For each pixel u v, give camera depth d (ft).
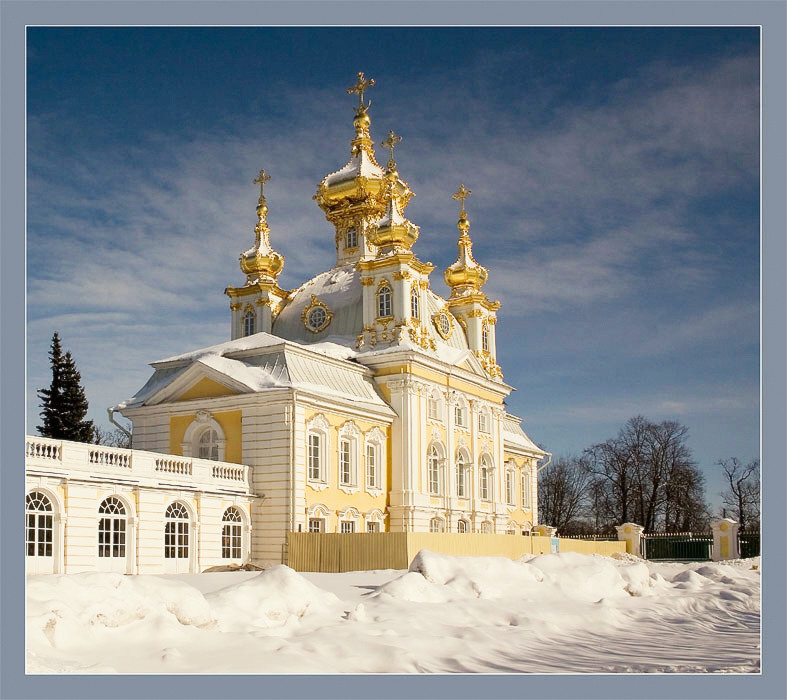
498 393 207.21
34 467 103.76
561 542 162.61
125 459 117.08
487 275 216.54
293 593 66.85
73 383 242.78
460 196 219.82
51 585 52.60
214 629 57.52
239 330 204.03
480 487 195.83
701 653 60.95
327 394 150.41
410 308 181.47
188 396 150.92
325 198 215.10
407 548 120.67
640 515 308.81
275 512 138.31
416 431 172.04
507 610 74.59
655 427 313.12
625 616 79.20
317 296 196.54
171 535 122.01
